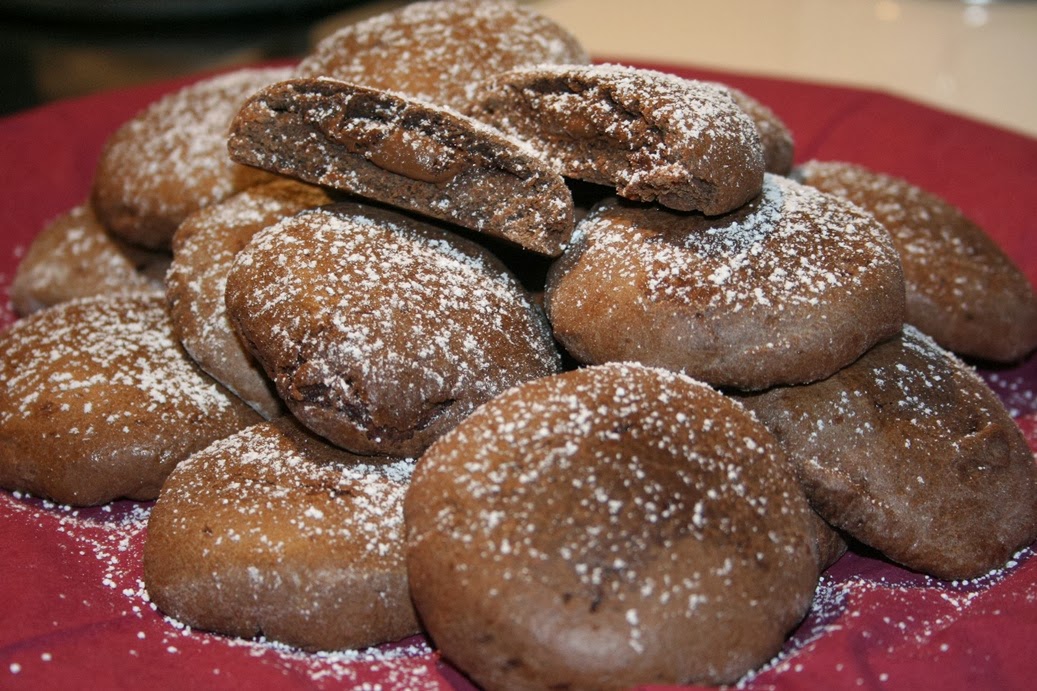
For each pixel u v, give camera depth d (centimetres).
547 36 30
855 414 25
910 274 30
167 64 53
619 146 26
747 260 25
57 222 34
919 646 23
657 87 26
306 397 24
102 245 33
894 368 26
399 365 24
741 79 41
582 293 25
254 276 25
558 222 26
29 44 55
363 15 55
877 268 25
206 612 24
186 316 27
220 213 29
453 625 22
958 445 25
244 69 41
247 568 23
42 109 39
